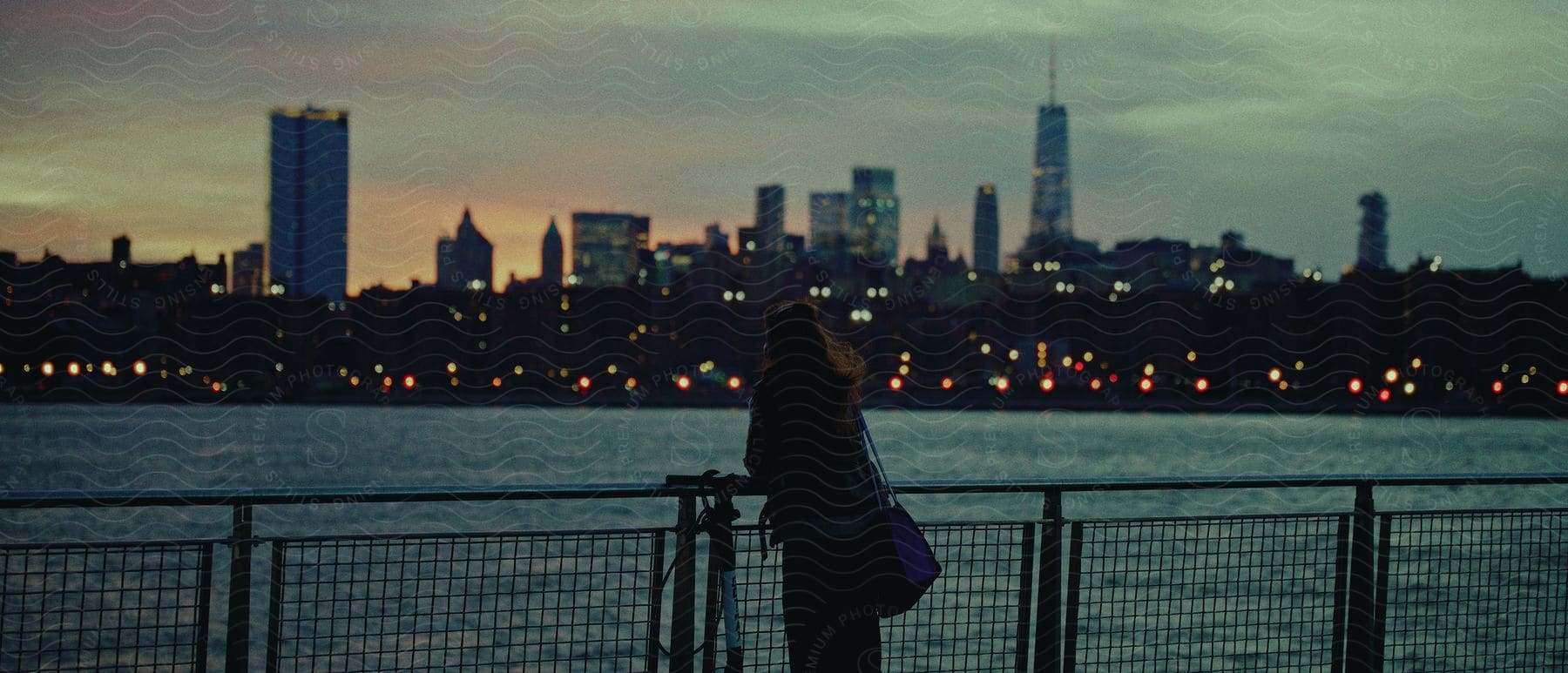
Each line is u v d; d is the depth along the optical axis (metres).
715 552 4.27
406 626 8.44
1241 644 8.39
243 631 3.98
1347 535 5.05
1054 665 4.66
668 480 4.31
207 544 3.94
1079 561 4.68
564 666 7.38
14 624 8.13
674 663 4.31
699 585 12.57
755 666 4.39
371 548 4.07
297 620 3.97
